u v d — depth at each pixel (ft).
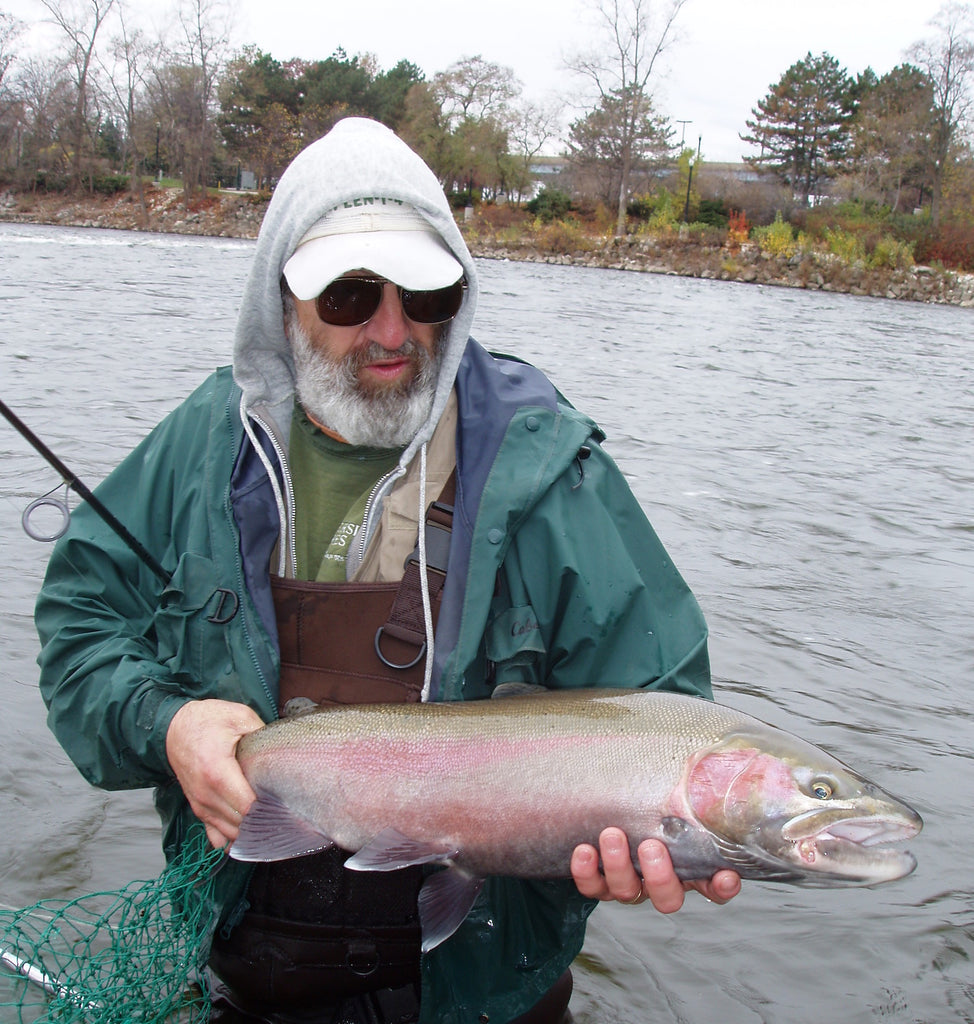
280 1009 7.52
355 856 6.39
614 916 10.12
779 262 165.68
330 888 7.07
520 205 214.90
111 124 270.67
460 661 6.93
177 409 7.88
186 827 7.59
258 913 7.17
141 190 224.94
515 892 7.09
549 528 7.06
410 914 7.13
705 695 7.38
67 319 52.31
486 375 7.53
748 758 6.20
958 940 9.81
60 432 27.09
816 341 76.02
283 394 7.48
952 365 66.74
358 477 7.33
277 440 7.32
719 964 9.41
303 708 7.04
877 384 53.83
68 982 7.27
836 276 159.63
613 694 6.70
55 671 7.34
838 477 29.76
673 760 6.27
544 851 6.40
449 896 6.48
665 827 6.21
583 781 6.31
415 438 7.18
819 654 16.39
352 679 7.07
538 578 7.08
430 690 6.99
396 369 7.06
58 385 33.71
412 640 7.01
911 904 10.37
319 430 7.39
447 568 7.07
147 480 7.69
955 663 16.43
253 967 7.25
